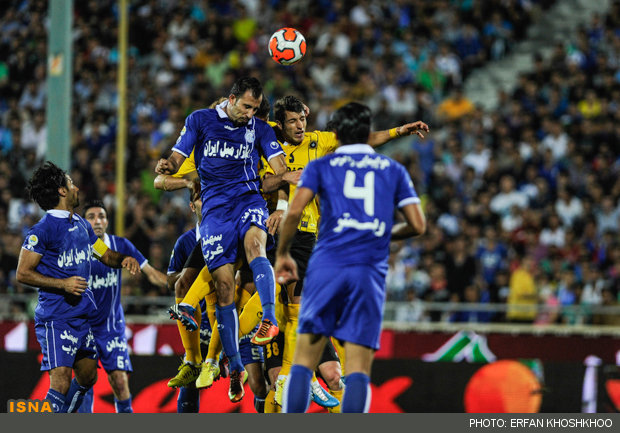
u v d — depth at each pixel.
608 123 63.84
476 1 77.50
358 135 21.16
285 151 26.56
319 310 20.22
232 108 23.89
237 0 78.75
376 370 36.50
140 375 36.12
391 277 51.75
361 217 20.44
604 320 47.22
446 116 68.38
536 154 61.59
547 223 56.53
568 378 35.56
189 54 74.56
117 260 29.56
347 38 74.56
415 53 73.19
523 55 77.06
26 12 78.88
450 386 35.97
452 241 52.50
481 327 44.03
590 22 76.88
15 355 36.47
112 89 70.12
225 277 23.72
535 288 49.97
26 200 61.44
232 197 24.06
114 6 78.50
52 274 27.31
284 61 26.75
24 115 68.69
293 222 20.47
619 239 56.16
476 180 61.06
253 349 27.06
